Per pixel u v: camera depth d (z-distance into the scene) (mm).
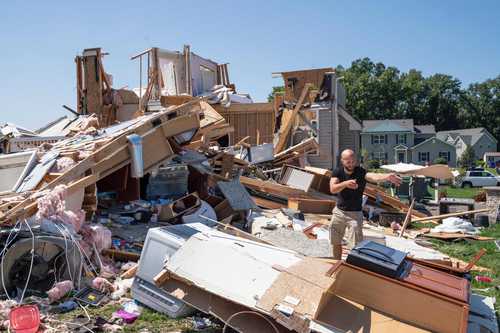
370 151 64688
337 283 4102
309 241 7480
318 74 20750
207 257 4574
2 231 5594
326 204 11594
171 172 9672
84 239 6430
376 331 3756
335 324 3828
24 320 4398
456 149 65938
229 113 19703
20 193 7129
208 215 8656
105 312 4969
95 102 16578
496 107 88562
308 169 13023
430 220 11656
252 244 5059
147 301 5016
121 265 6504
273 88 59531
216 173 11766
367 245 4402
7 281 5273
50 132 14992
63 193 6457
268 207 11602
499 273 7156
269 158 15250
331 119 20500
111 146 7859
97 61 16516
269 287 4051
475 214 12773
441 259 7164
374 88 83188
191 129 9672
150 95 16359
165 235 5000
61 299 5234
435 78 89375
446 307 3693
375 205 13078
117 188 9164
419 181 17906
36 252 5492
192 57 18469
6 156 8031
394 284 3891
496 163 58125
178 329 4547
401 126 63938
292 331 4023
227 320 4250
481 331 4348
